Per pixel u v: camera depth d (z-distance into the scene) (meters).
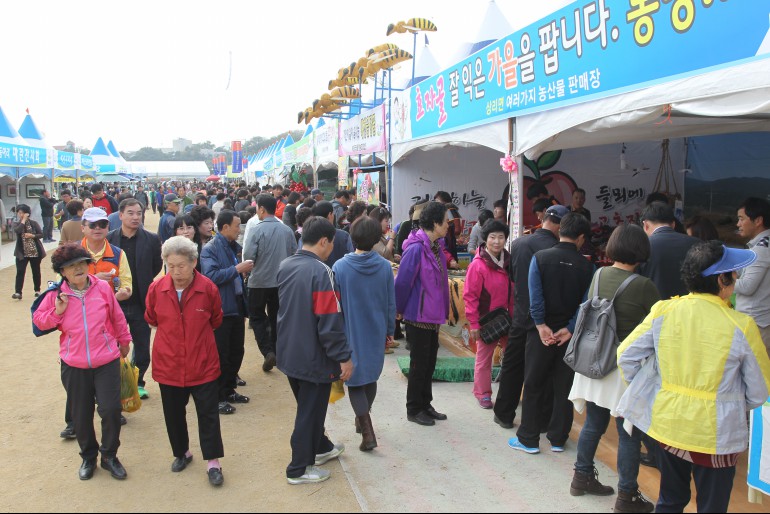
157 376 3.87
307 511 3.51
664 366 2.76
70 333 3.82
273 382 6.03
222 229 5.23
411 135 9.00
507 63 5.84
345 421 4.98
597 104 4.52
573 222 3.94
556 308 3.94
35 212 21.78
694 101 3.65
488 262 4.98
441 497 3.63
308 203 8.12
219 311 4.00
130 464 4.17
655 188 9.56
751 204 4.29
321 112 13.77
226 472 4.04
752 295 4.17
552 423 4.22
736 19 3.31
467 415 5.00
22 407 5.34
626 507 3.33
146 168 72.06
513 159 5.86
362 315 4.15
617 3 4.23
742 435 2.62
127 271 4.88
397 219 10.00
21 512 3.53
